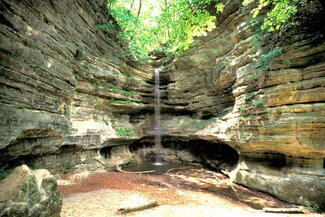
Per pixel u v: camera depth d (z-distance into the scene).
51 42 9.21
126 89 18.64
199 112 19.62
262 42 10.52
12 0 6.90
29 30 7.75
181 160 20.38
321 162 8.16
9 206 3.46
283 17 8.26
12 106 6.62
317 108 7.64
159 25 12.34
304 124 7.86
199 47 17.19
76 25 11.91
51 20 9.48
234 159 15.14
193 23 7.83
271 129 8.93
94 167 13.51
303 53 8.45
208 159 17.59
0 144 5.96
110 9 16.66
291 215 7.15
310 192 7.96
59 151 10.84
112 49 16.59
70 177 10.61
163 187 10.27
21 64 7.16
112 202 7.14
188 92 19.64
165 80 21.52
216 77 15.66
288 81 8.57
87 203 6.85
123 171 13.97
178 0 12.87
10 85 6.61
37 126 7.80
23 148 7.47
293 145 8.39
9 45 6.61
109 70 15.78
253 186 10.20
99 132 14.38
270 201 8.67
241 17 12.55
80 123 12.88
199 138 17.91
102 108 16.08
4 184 3.88
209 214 6.76
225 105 16.67
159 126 21.23
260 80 9.64
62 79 10.17
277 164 10.08
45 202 4.24
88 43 13.45
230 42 14.16
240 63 11.87
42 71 8.46
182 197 8.70
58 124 9.65
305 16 8.41
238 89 11.59
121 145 18.78
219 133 13.23
